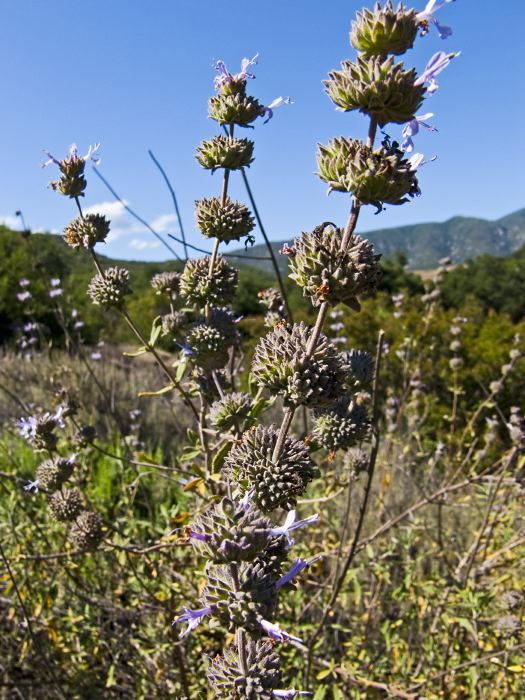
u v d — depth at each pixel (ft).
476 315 50.42
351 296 6.90
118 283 11.82
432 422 36.65
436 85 6.19
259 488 7.63
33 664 14.64
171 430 32.96
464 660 14.34
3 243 63.67
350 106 6.41
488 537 15.98
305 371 7.19
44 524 17.44
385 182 6.15
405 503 22.12
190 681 13.76
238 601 5.73
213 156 10.61
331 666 11.79
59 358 37.52
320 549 16.94
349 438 10.37
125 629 15.10
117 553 15.14
